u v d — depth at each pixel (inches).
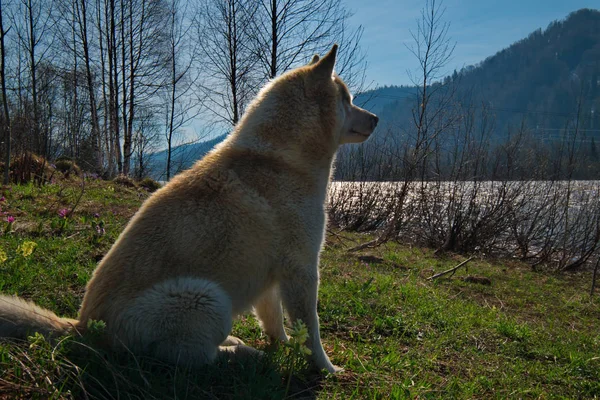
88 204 332.2
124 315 99.8
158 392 90.3
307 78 130.6
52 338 99.4
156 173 922.7
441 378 134.7
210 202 110.7
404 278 271.4
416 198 494.9
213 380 102.6
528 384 145.6
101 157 815.1
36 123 543.8
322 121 129.5
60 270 176.1
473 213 475.8
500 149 495.8
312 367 122.1
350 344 151.1
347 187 559.8
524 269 412.2
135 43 836.6
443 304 217.5
